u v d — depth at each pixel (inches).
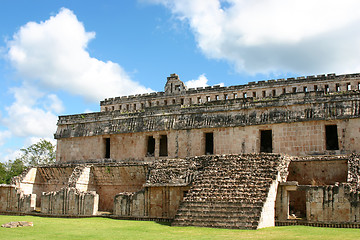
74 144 1775.3
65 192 1322.6
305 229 871.1
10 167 2620.6
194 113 1537.9
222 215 939.3
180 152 1530.5
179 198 1156.5
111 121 1706.4
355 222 895.7
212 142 1594.5
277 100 1389.0
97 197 1290.6
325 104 1312.7
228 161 1170.0
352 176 1018.1
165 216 1163.9
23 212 1406.3
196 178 1133.7
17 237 834.2
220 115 1485.0
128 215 1211.9
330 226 921.5
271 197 979.9
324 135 1298.0
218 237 767.1
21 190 1448.1
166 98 2145.7
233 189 1013.2
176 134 1553.9
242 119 1438.2
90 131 1740.9
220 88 2006.6
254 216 902.4
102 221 1146.7
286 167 1136.2
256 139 1401.3
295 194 1175.6
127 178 1469.0
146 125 1617.9
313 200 962.1
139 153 1619.1
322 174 1161.4
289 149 1338.6
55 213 1322.6
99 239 792.3
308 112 1330.0
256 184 1009.5
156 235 828.0
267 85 1886.1
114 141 1684.3
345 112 1270.9
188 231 870.4
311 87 1795.0
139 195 1211.2
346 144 1256.8
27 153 2603.3
